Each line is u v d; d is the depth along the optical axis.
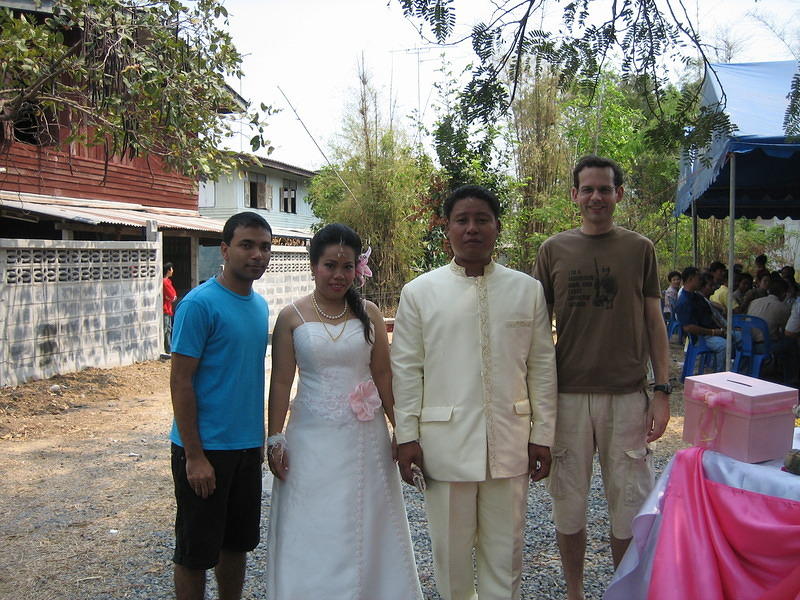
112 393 8.19
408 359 2.69
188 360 2.56
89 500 4.64
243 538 2.82
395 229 15.91
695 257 11.66
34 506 4.52
